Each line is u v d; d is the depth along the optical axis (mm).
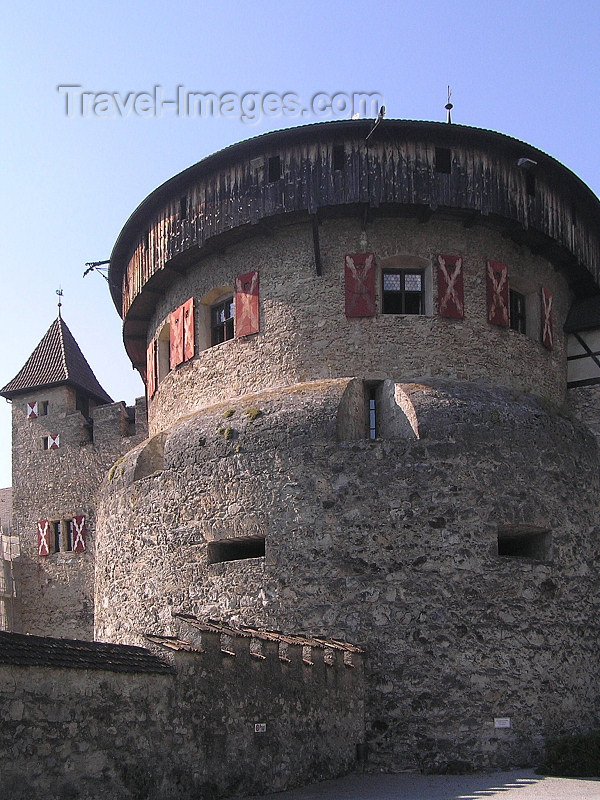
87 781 12562
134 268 26953
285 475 21297
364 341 22688
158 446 24781
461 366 22781
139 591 23172
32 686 12047
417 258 23156
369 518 20703
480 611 20375
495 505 21078
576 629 21500
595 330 25578
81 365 37375
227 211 23578
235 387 23703
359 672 19688
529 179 24172
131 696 13500
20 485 35781
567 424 23125
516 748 19859
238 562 21406
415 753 19484
